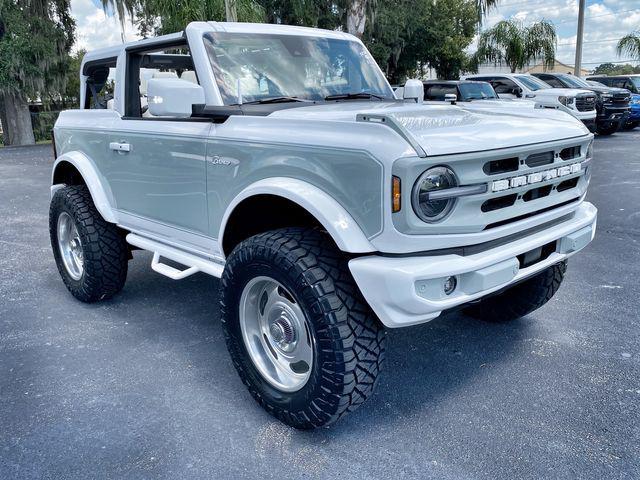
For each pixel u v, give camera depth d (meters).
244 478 2.53
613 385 3.27
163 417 3.01
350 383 2.57
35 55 22.42
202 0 12.70
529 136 2.79
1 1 21.33
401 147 2.36
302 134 2.73
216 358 3.69
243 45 3.61
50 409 3.09
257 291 2.97
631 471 2.54
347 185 2.52
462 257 2.53
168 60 4.41
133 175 3.93
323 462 2.64
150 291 4.96
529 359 3.61
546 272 3.72
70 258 4.75
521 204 2.81
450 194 2.43
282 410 2.83
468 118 2.92
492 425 2.90
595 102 15.55
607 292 4.76
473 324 4.16
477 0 21.66
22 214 8.38
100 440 2.81
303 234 2.76
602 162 12.14
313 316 2.56
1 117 24.73
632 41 36.34
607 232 6.67
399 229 2.39
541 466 2.58
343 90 3.98
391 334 4.00
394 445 2.76
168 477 2.54
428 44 33.00
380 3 26.31
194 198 3.43
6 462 2.65
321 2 22.19
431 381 3.36
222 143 3.13
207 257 3.51
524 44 29.20
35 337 4.01
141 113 4.17
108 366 3.58
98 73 4.82
